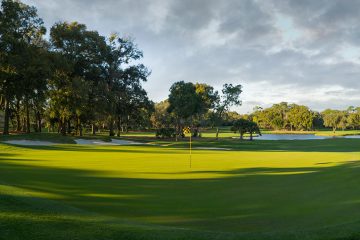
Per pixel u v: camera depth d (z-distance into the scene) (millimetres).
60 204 10031
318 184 15539
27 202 9422
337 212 10477
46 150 35188
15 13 46781
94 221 8227
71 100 55656
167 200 12305
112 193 13258
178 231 7629
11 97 51906
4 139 42750
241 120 87500
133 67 71625
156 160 26984
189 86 79500
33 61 46469
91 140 54625
